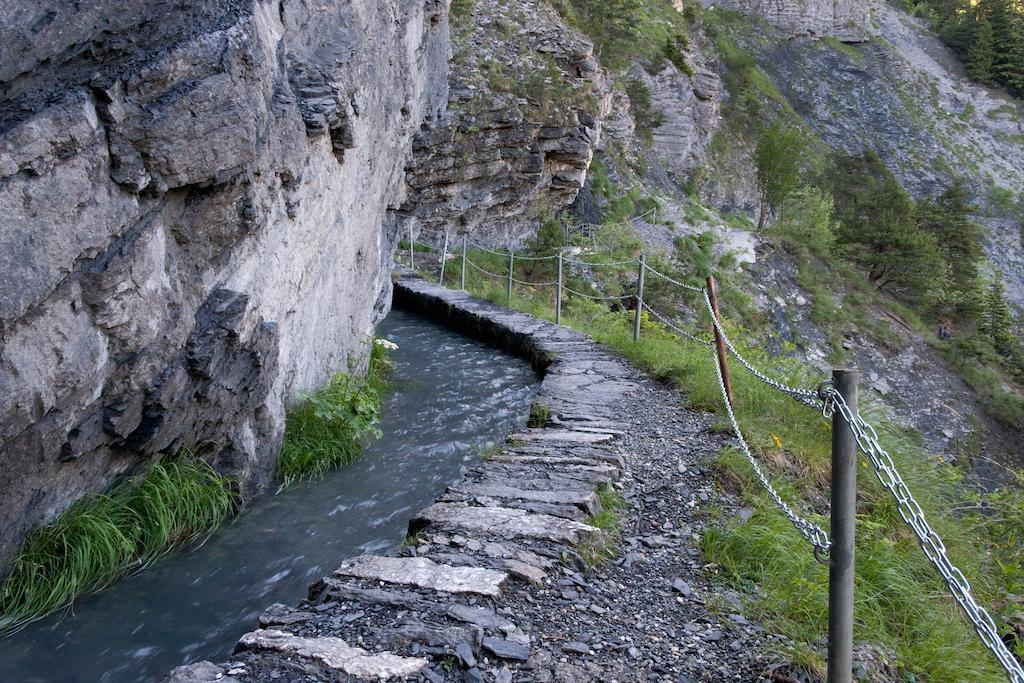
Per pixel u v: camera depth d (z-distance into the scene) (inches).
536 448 231.3
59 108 120.9
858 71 3169.3
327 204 243.6
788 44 3230.8
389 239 394.9
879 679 119.9
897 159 2906.0
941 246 1855.3
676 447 236.5
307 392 247.1
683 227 1425.9
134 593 161.6
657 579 154.9
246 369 192.5
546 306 681.0
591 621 135.6
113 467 166.1
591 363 372.5
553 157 851.4
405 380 377.7
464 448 275.6
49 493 148.6
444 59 452.8
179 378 164.1
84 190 128.2
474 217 832.3
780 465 220.4
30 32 113.3
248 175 170.1
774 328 1242.6
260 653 114.7
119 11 131.6
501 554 153.7
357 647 117.4
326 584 137.6
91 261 134.4
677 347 394.0
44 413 127.7
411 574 141.9
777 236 1545.3
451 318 555.2
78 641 144.5
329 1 229.6
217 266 175.6
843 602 104.0
